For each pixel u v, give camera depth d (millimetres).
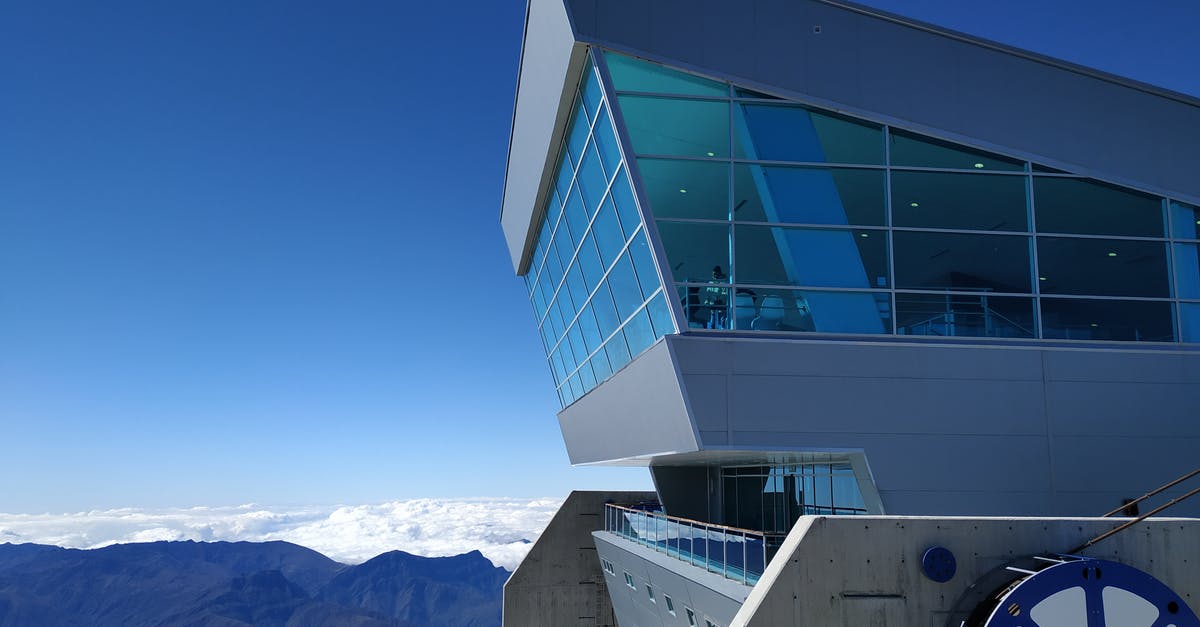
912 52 16328
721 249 15109
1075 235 16250
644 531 20062
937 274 15633
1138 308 16188
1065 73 16859
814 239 15422
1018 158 16328
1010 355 15398
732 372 14695
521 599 34562
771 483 22984
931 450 14859
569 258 22922
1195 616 8953
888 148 16016
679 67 15406
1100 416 15445
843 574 9203
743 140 15562
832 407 14805
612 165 16094
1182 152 16969
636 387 17688
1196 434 15648
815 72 15906
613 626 34781
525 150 22750
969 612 9148
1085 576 8852
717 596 13203
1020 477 15000
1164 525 9523
